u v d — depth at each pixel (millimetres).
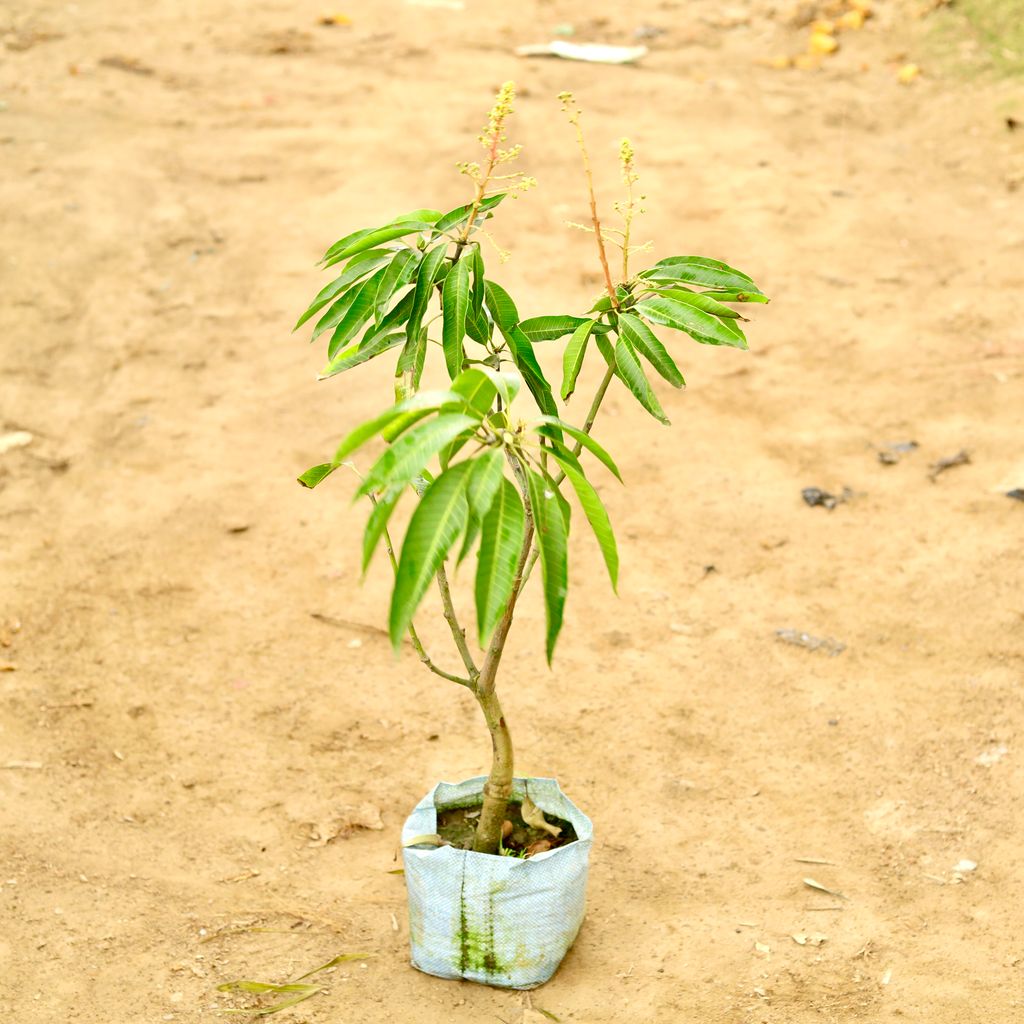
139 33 9227
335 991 2809
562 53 8852
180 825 3371
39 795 3439
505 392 2146
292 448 5137
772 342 5777
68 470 4957
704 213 6809
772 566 4434
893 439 5090
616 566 2166
